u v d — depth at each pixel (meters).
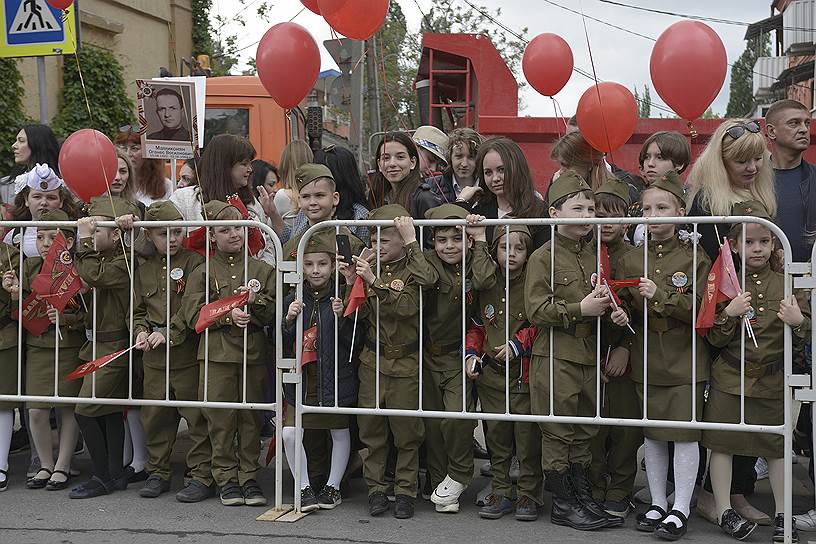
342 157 5.47
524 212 4.91
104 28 12.98
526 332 4.62
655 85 5.05
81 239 4.97
